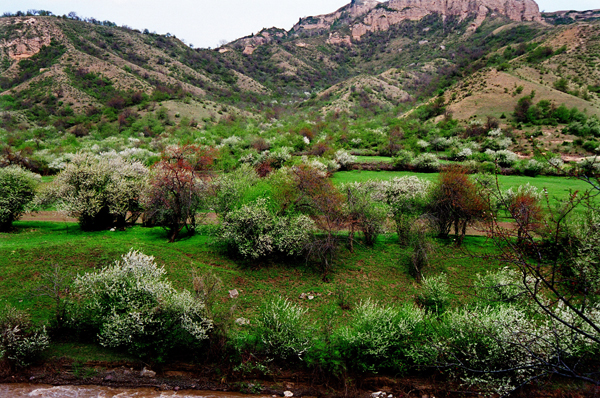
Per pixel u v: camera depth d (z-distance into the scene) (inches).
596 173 195.0
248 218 616.7
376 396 386.0
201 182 781.3
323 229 689.0
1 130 2851.9
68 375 395.2
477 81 4082.2
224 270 610.2
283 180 792.3
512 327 340.2
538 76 4087.1
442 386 387.5
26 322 413.4
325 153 1899.6
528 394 357.1
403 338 411.5
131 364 410.9
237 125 3344.0
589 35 4803.2
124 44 6825.8
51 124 3417.8
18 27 5452.8
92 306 418.9
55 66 4766.2
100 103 4188.0
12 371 394.0
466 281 605.3
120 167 924.6
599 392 328.5
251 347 418.6
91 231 805.9
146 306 400.5
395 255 688.4
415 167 1679.4
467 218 685.9
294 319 420.8
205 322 407.5
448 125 3024.1
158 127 3304.6
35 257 585.3
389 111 4798.2
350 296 565.3
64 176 783.7
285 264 644.1
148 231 811.4
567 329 350.9
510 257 207.2
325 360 403.5
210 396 386.0
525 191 887.1
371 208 730.8
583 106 3053.6
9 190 804.0
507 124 2906.0
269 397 388.2
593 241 286.0
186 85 5915.4
